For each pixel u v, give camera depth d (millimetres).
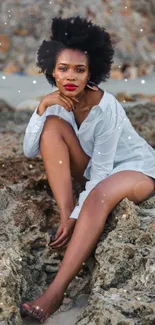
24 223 3951
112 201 3758
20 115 6188
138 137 4156
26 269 3674
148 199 4016
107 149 3988
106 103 3963
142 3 8586
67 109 3844
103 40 3826
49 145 3912
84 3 8328
